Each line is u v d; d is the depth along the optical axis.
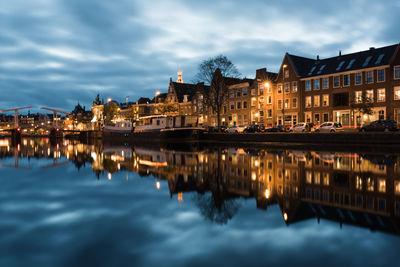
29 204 7.86
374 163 16.23
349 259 4.40
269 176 12.31
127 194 9.13
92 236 5.41
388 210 7.04
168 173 13.75
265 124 62.16
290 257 4.49
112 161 20.28
